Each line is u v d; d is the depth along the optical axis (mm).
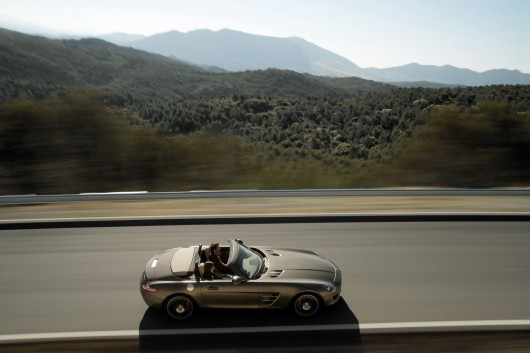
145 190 22656
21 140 22453
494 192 16422
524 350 6152
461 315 7203
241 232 11781
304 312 7027
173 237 11383
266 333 6609
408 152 23422
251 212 13500
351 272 9055
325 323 6895
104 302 7742
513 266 9406
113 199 15555
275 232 11781
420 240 11109
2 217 13102
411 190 16344
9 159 22406
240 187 22984
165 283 6859
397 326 6711
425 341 6371
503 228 12156
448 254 10117
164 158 23500
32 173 22156
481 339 6406
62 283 8586
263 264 7406
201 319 7043
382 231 11852
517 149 22109
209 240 11125
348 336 6512
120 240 11148
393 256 9992
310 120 87750
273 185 23250
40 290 8273
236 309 7047
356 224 12539
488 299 7809
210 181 23375
